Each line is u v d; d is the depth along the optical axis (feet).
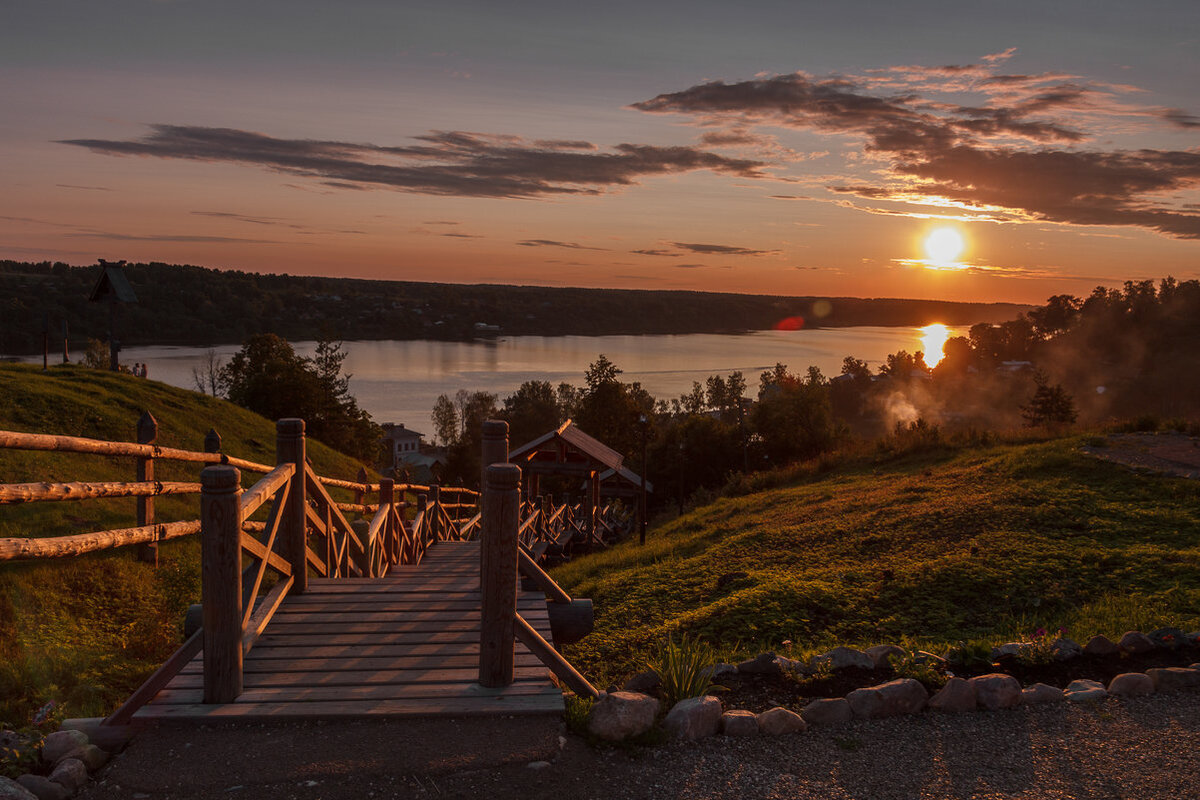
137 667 16.92
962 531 36.76
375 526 26.89
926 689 15.94
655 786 11.90
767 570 37.60
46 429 50.83
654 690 16.15
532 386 404.98
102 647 17.39
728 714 14.12
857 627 26.78
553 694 13.91
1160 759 13.43
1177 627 21.54
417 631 16.75
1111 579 27.48
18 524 27.76
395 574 28.30
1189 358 521.65
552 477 174.81
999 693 15.56
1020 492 40.98
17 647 16.01
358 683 14.10
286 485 18.03
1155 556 28.76
